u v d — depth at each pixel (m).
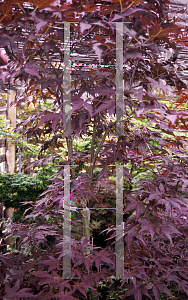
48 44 0.99
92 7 0.91
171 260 1.30
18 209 3.40
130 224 1.20
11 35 0.89
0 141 3.31
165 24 1.07
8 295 1.03
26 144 3.29
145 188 1.21
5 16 0.84
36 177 3.18
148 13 1.01
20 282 1.20
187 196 1.42
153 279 1.24
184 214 1.43
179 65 1.36
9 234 1.35
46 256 1.28
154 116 1.06
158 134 1.28
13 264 1.26
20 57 0.89
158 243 1.40
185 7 1.23
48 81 1.07
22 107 3.44
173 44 1.03
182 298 1.28
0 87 0.95
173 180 1.26
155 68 1.23
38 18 0.85
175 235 1.43
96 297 1.29
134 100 1.25
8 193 3.14
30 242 1.38
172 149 1.45
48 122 1.45
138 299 1.12
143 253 1.27
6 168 3.54
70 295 1.01
